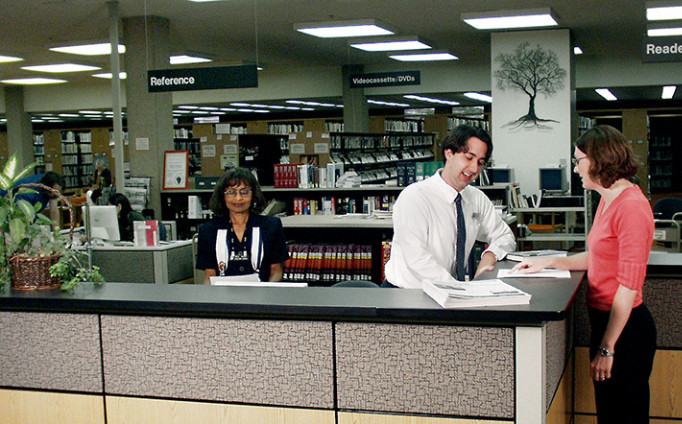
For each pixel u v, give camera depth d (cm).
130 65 968
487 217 356
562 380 275
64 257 291
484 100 2116
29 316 273
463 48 1348
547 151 1105
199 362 254
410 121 2236
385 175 1583
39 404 275
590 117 1967
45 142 2319
